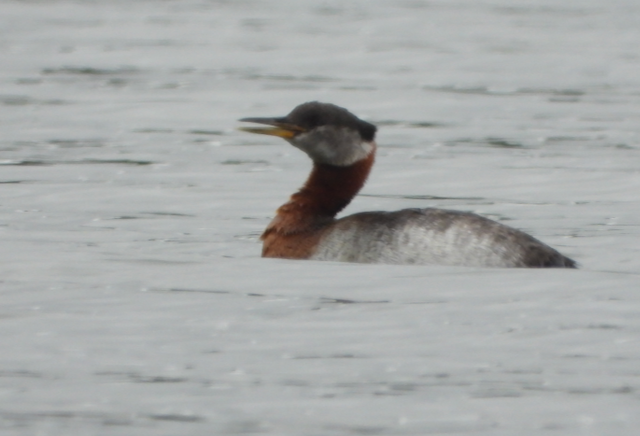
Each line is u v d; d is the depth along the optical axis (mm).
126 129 24469
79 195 18219
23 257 13656
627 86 29922
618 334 10359
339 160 14523
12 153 21781
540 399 8781
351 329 10531
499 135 23906
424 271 12594
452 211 13422
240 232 15742
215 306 11336
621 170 20375
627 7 46438
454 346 10047
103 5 46500
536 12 45000
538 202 18000
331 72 32219
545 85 30125
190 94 28797
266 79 31000
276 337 10328
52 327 10586
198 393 8906
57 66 32688
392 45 36938
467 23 41781
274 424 8305
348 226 13484
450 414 8484
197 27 40812
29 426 8266
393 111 26672
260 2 48531
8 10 44312
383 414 8484
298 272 12781
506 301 11414
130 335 10367
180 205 17656
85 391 8938
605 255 14031
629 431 8180
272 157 21938
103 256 13828
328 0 48875
